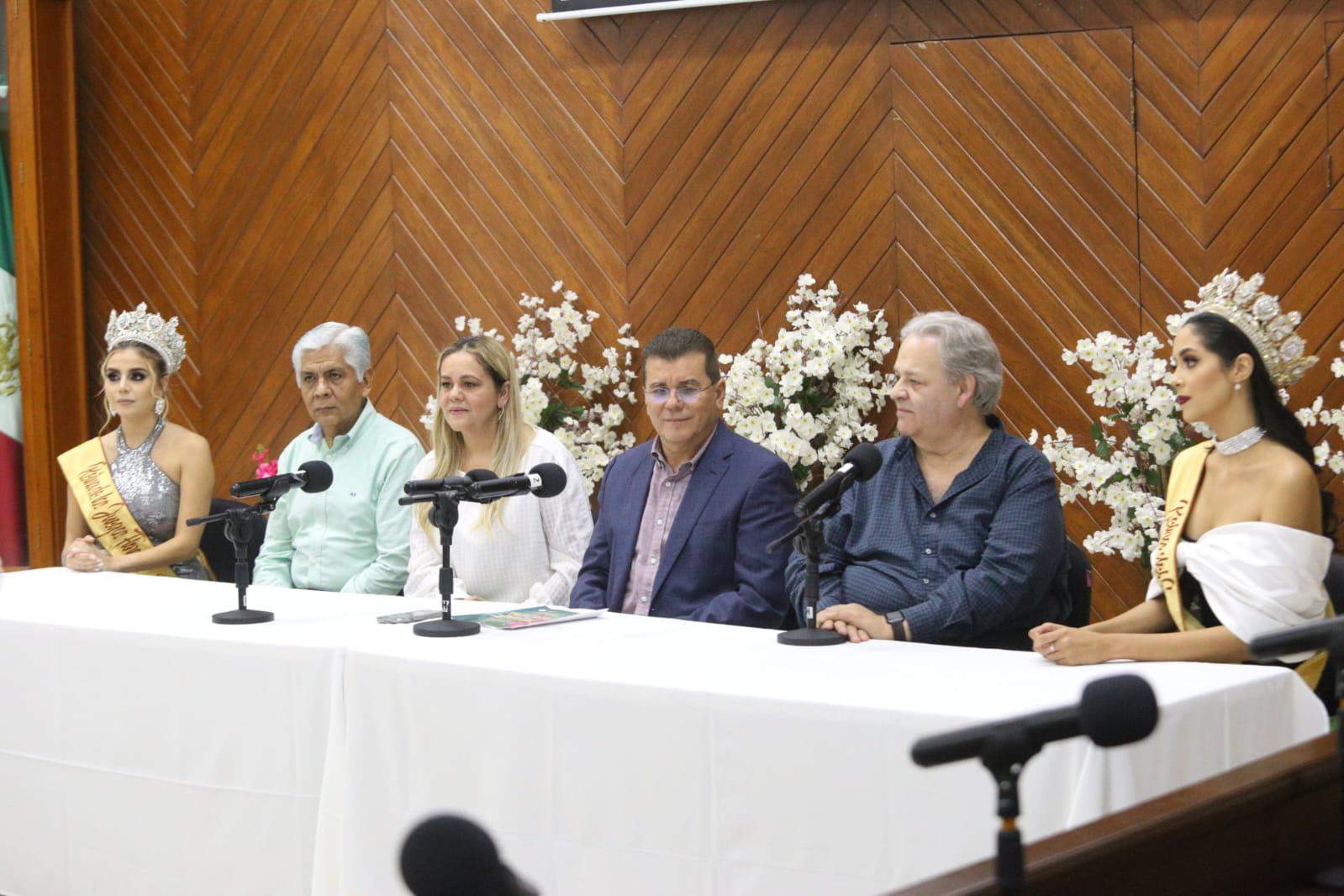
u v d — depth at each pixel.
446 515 2.82
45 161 5.88
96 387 6.10
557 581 3.60
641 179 5.11
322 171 5.66
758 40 4.90
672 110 5.04
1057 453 4.22
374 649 2.58
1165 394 3.98
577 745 2.32
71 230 5.98
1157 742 2.00
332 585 4.14
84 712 2.97
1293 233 4.20
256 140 5.77
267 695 2.70
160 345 4.42
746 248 4.96
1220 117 4.28
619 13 5.02
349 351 4.15
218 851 2.79
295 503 4.22
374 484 4.14
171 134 5.91
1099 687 1.27
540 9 5.24
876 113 4.75
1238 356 2.90
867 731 2.06
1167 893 1.42
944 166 4.66
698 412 3.37
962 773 2.00
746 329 4.98
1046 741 1.27
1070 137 4.49
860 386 4.70
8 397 5.99
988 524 2.89
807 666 2.38
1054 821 1.99
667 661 2.43
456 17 5.38
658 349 3.39
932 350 2.89
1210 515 2.91
